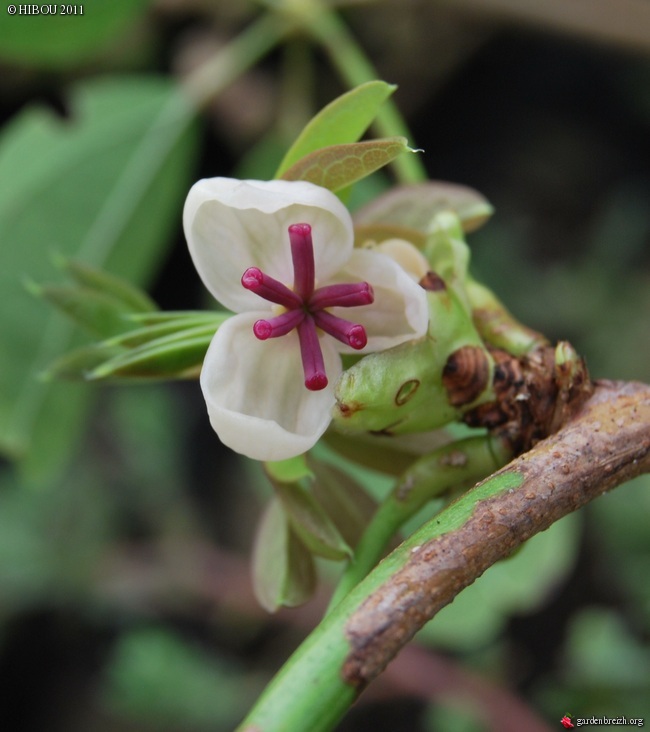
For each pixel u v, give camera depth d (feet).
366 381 0.56
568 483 0.54
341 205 0.56
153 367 0.59
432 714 1.40
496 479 0.54
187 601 1.79
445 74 1.91
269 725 0.51
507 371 0.58
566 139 2.10
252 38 1.00
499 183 2.10
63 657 1.89
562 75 2.07
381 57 1.86
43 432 0.95
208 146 1.78
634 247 1.97
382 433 0.58
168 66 1.64
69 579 1.74
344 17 1.77
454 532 0.53
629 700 1.15
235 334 0.57
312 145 0.58
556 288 1.93
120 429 1.87
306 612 1.74
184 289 1.94
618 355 1.84
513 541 0.53
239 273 0.58
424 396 0.57
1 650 1.83
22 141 0.99
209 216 0.57
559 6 1.08
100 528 1.78
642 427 0.55
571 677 1.23
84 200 0.98
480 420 0.58
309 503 0.59
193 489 1.97
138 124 1.01
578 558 1.58
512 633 1.60
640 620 1.37
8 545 1.72
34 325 0.94
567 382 0.57
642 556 1.48
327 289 0.57
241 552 1.90
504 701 1.36
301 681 0.51
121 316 0.65
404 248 0.60
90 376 0.61
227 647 1.79
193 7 1.56
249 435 0.54
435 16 1.80
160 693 1.57
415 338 0.56
